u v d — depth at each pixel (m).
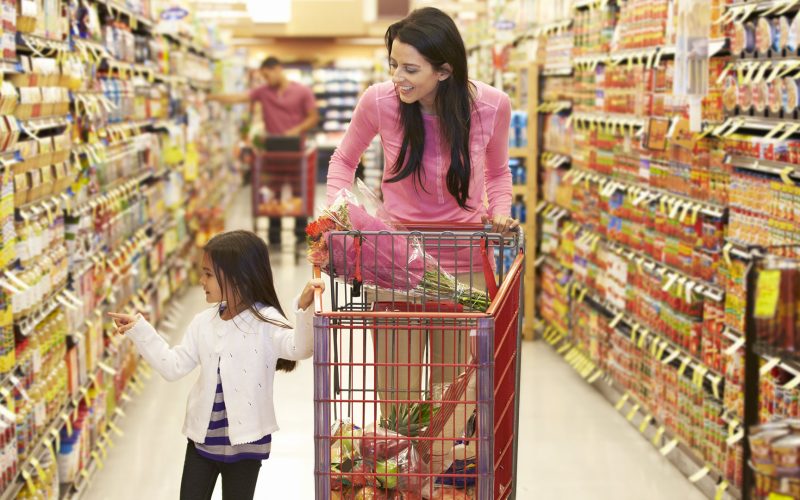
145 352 3.20
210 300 3.20
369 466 2.83
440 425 2.87
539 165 7.77
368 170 10.94
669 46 4.81
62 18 4.46
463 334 3.30
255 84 21.31
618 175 5.82
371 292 3.23
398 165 3.45
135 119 6.59
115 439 5.34
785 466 2.31
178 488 4.64
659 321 5.12
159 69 7.89
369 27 21.23
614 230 5.89
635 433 5.39
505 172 3.68
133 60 6.62
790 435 2.34
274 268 10.79
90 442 4.79
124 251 5.86
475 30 11.34
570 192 6.89
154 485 4.67
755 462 2.35
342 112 22.91
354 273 3.02
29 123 3.87
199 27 11.45
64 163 4.38
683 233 4.77
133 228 6.41
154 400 6.05
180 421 5.64
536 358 7.04
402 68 3.20
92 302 4.97
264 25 21.06
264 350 3.19
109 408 5.36
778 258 2.58
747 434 2.45
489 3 10.15
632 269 5.57
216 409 3.21
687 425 4.74
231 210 16.05
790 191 3.61
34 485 3.75
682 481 4.69
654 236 5.20
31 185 3.84
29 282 3.67
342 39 22.92
